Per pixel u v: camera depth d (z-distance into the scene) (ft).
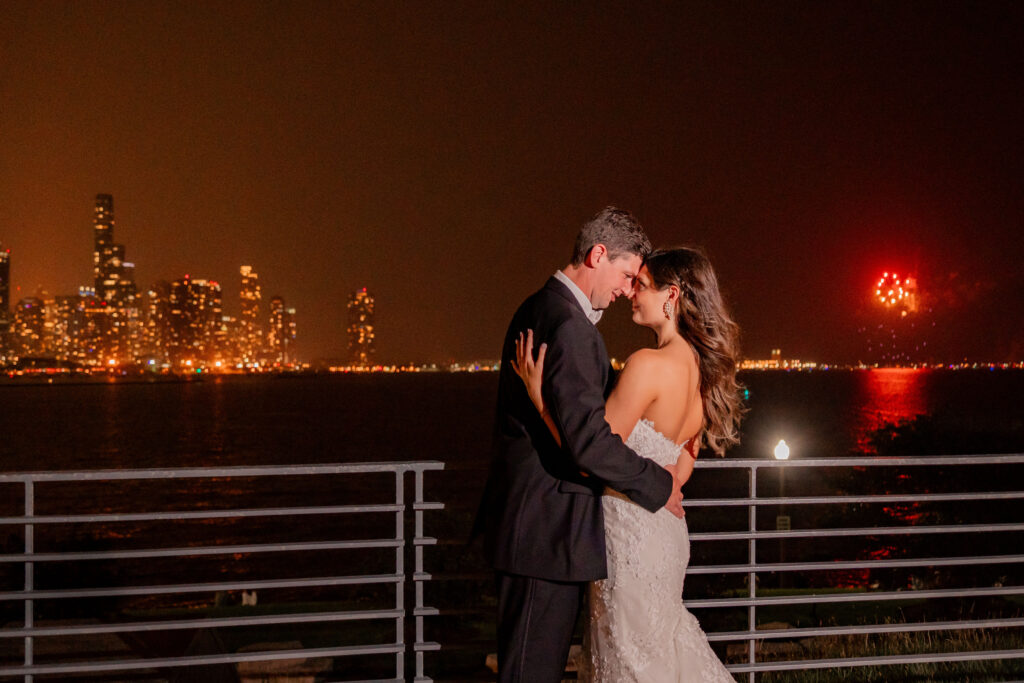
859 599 13.92
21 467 221.66
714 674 10.70
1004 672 16.56
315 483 193.36
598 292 10.72
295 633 31.09
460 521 39.19
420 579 13.07
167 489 195.83
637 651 10.18
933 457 13.29
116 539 132.16
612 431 10.13
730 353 10.73
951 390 638.12
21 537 67.92
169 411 495.00
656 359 10.23
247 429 340.80
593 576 10.09
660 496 9.87
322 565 106.83
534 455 10.44
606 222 10.53
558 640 10.44
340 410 486.79
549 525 10.24
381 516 147.23
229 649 19.12
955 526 13.73
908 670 17.21
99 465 224.12
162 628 12.20
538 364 9.92
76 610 49.42
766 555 70.23
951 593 14.15
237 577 98.27
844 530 13.51
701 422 11.01
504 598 10.75
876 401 456.04
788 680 17.69
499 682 10.49
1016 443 107.55
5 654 20.01
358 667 22.77
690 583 56.34
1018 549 58.23
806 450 165.27
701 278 10.67
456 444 253.03
